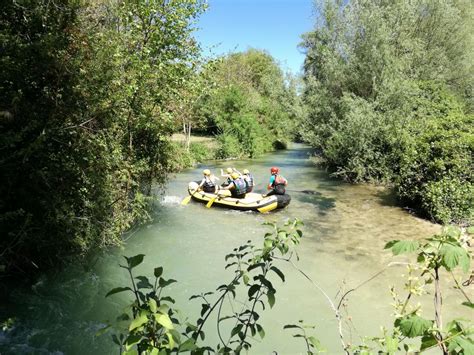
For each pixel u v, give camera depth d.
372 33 15.70
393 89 14.51
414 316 1.49
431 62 17.72
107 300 5.49
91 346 4.41
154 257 7.26
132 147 7.88
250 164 20.81
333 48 18.31
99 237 6.25
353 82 16.84
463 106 16.53
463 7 18.77
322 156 19.92
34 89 5.27
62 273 6.04
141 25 7.27
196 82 8.12
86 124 5.87
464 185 9.03
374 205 11.43
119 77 6.74
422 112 14.55
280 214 10.50
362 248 7.82
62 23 5.34
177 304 5.53
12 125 5.01
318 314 5.36
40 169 5.15
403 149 13.28
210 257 7.32
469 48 18.14
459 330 1.42
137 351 1.52
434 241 1.61
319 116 18.30
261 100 30.05
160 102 7.81
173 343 1.48
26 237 5.07
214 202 11.20
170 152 9.28
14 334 4.52
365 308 5.48
